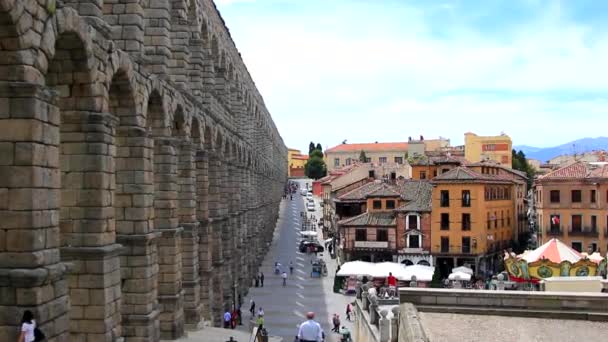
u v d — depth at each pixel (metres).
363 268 78.62
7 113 20.55
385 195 104.25
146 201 32.38
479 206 98.31
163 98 36.59
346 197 113.62
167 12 37.59
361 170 149.00
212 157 54.59
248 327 64.62
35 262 20.69
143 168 32.00
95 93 26.42
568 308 27.41
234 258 67.81
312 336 31.66
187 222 43.53
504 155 173.75
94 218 26.72
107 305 27.02
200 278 50.12
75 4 26.59
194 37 48.66
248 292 87.19
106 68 27.44
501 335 24.31
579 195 97.75
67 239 26.75
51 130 21.77
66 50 25.00
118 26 31.98
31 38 20.80
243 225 79.94
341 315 72.75
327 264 117.06
